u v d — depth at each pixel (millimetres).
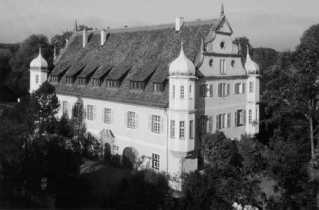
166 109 54875
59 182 45594
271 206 34500
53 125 55562
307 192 34000
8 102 128375
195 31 60094
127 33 70375
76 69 72250
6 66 129125
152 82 58062
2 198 46812
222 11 59250
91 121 67625
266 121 72812
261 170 35719
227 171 36406
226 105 61156
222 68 60031
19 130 48156
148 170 52625
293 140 68250
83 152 67812
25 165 44406
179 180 50844
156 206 38594
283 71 69438
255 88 64438
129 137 61156
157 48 62906
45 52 120000
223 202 34531
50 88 56406
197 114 56312
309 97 65125
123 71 63812
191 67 52969
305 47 65312
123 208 39031
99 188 51094
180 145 53375
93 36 77000
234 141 52812
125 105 61344
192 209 35312
